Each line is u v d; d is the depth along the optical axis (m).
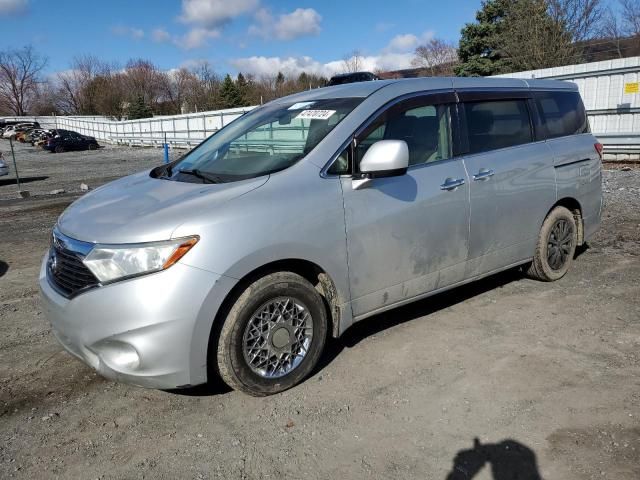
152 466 2.66
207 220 2.90
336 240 3.32
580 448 2.66
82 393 3.38
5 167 19.09
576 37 29.53
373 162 3.29
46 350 4.02
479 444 2.72
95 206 3.38
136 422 3.04
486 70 32.72
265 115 4.17
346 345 3.89
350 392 3.26
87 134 58.62
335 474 2.55
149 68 80.50
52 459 2.74
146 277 2.79
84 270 2.93
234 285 2.94
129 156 31.20
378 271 3.57
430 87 4.03
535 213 4.62
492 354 3.65
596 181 5.29
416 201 3.70
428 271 3.88
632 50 33.69
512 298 4.66
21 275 6.14
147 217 2.96
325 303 3.48
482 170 4.13
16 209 11.89
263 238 3.01
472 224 4.07
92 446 2.84
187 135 34.06
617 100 14.71
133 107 66.31
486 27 32.84
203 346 2.91
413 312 4.44
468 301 4.64
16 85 91.62
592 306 4.42
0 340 4.24
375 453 2.69
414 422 2.93
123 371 2.88
